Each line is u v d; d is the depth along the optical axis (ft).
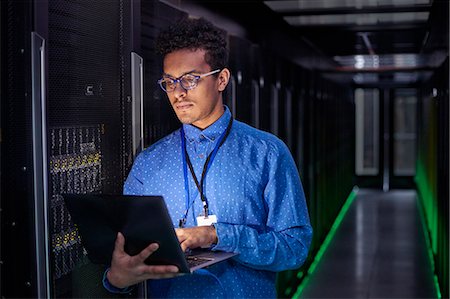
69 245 7.43
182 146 7.69
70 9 7.30
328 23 25.43
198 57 7.06
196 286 7.59
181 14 11.47
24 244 6.59
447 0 17.16
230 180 7.44
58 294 7.20
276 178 7.45
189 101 7.11
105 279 7.35
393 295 24.81
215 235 7.08
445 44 18.31
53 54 6.95
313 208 29.73
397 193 60.44
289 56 24.88
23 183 6.54
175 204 7.59
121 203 6.31
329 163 37.91
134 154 8.80
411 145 66.13
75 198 6.65
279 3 20.25
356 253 32.63
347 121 54.03
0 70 6.52
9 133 6.55
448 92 18.60
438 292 23.79
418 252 32.73
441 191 21.71
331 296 24.71
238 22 17.17
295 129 25.23
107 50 8.28
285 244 7.34
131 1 8.77
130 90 8.79
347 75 52.29
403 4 20.47
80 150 7.59
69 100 7.30
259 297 7.68
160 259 6.56
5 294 6.69
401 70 47.57
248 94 16.72
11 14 6.47
